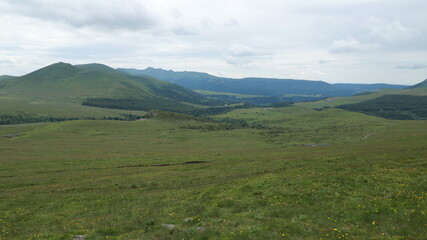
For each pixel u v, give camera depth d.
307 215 21.61
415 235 15.87
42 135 183.25
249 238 16.66
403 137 111.12
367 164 42.69
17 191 46.34
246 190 30.81
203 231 18.62
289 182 31.64
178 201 31.50
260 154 87.25
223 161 73.12
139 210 29.50
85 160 85.50
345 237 16.33
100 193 41.03
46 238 19.88
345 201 24.09
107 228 21.48
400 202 21.86
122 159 86.88
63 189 45.69
